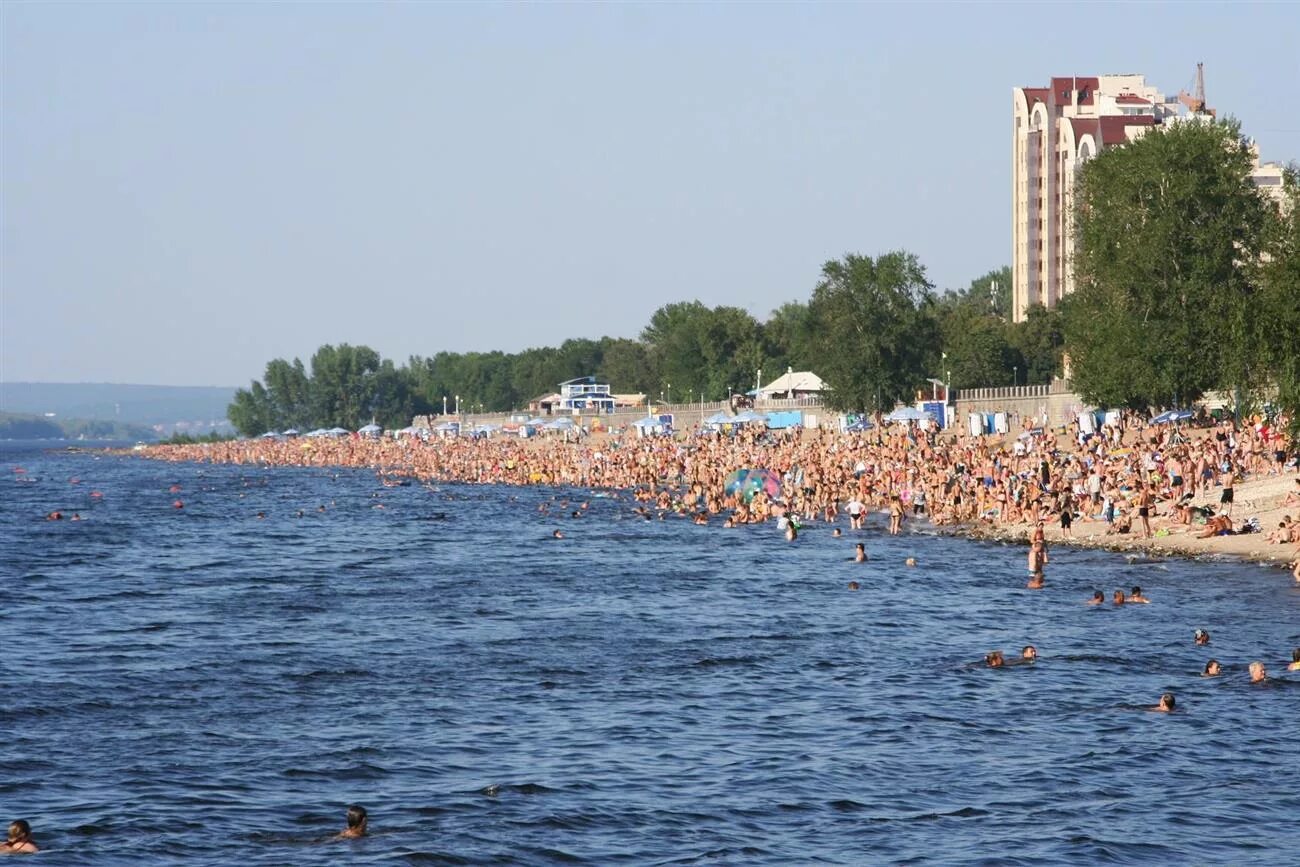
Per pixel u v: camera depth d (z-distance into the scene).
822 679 63.19
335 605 87.06
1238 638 70.44
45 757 50.16
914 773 47.75
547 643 72.38
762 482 152.12
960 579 95.31
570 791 45.84
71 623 80.94
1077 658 66.81
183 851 40.22
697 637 74.06
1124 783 46.31
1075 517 118.75
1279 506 108.56
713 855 39.75
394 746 51.66
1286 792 45.12
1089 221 168.00
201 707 58.12
